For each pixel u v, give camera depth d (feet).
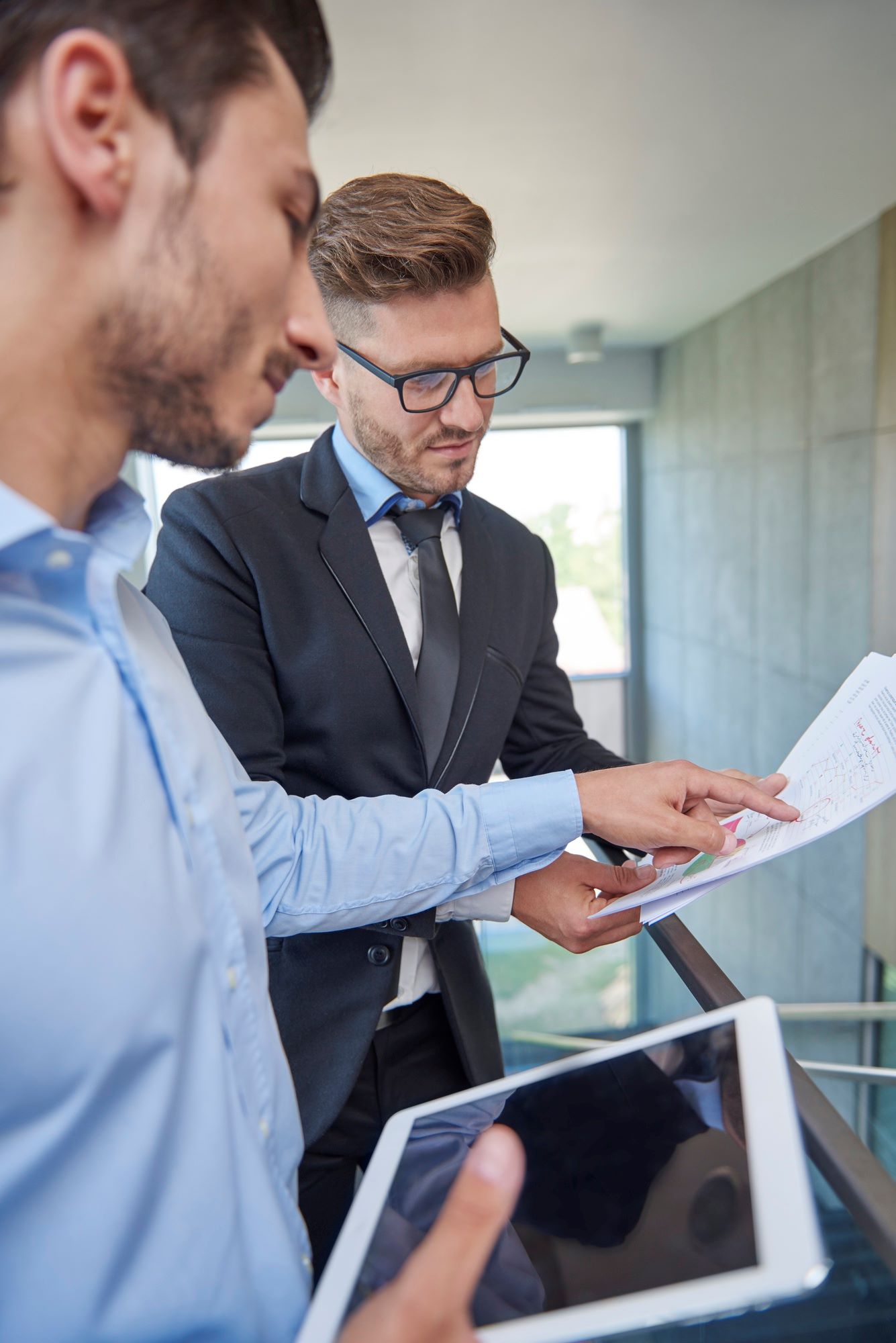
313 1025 3.09
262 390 1.61
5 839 1.32
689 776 2.45
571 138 10.62
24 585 1.48
